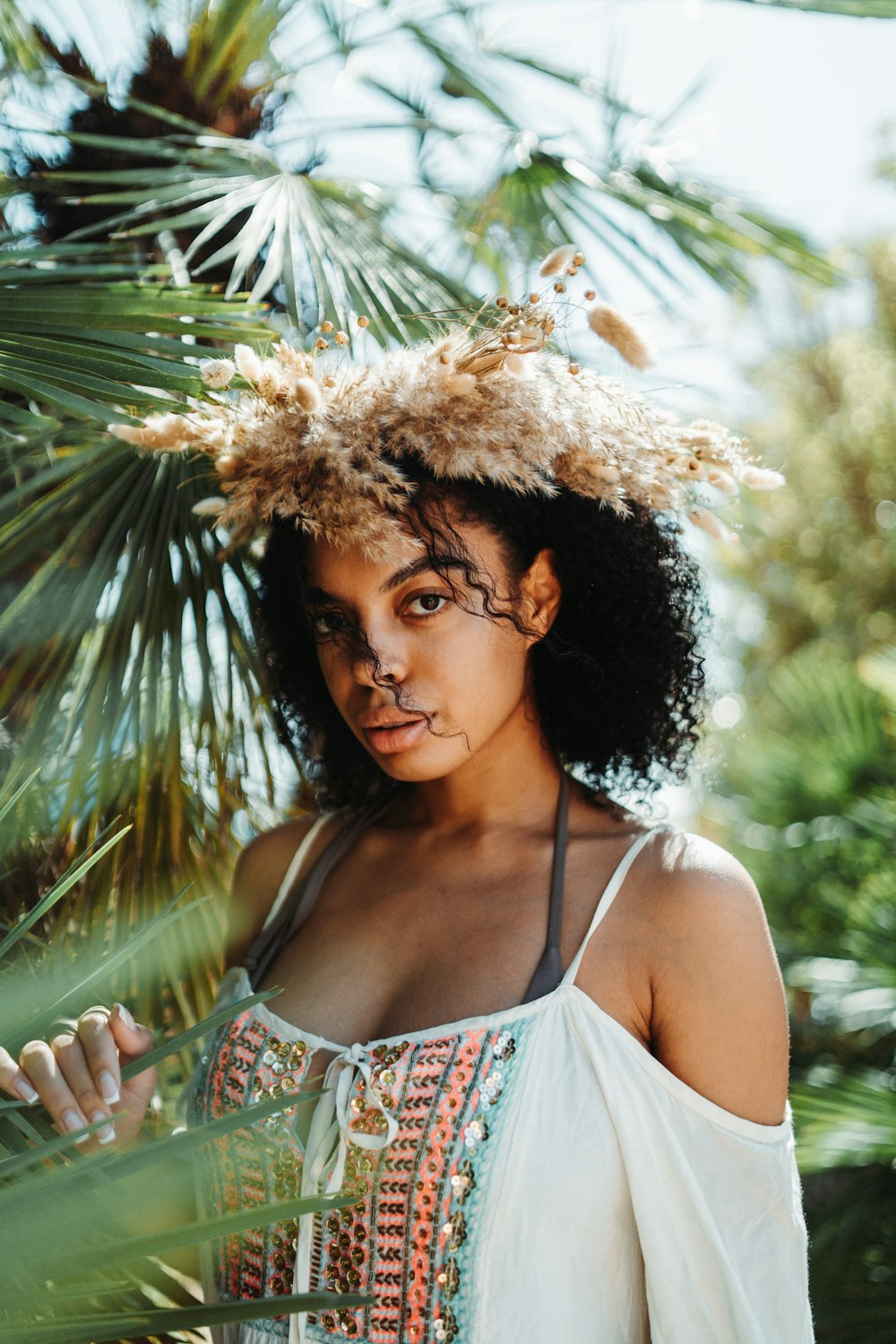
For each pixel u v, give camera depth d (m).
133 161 1.71
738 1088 1.07
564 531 1.24
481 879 1.21
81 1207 0.80
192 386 1.11
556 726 1.30
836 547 8.39
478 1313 1.03
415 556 1.14
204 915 1.46
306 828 1.41
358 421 1.16
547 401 1.17
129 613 1.38
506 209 2.02
